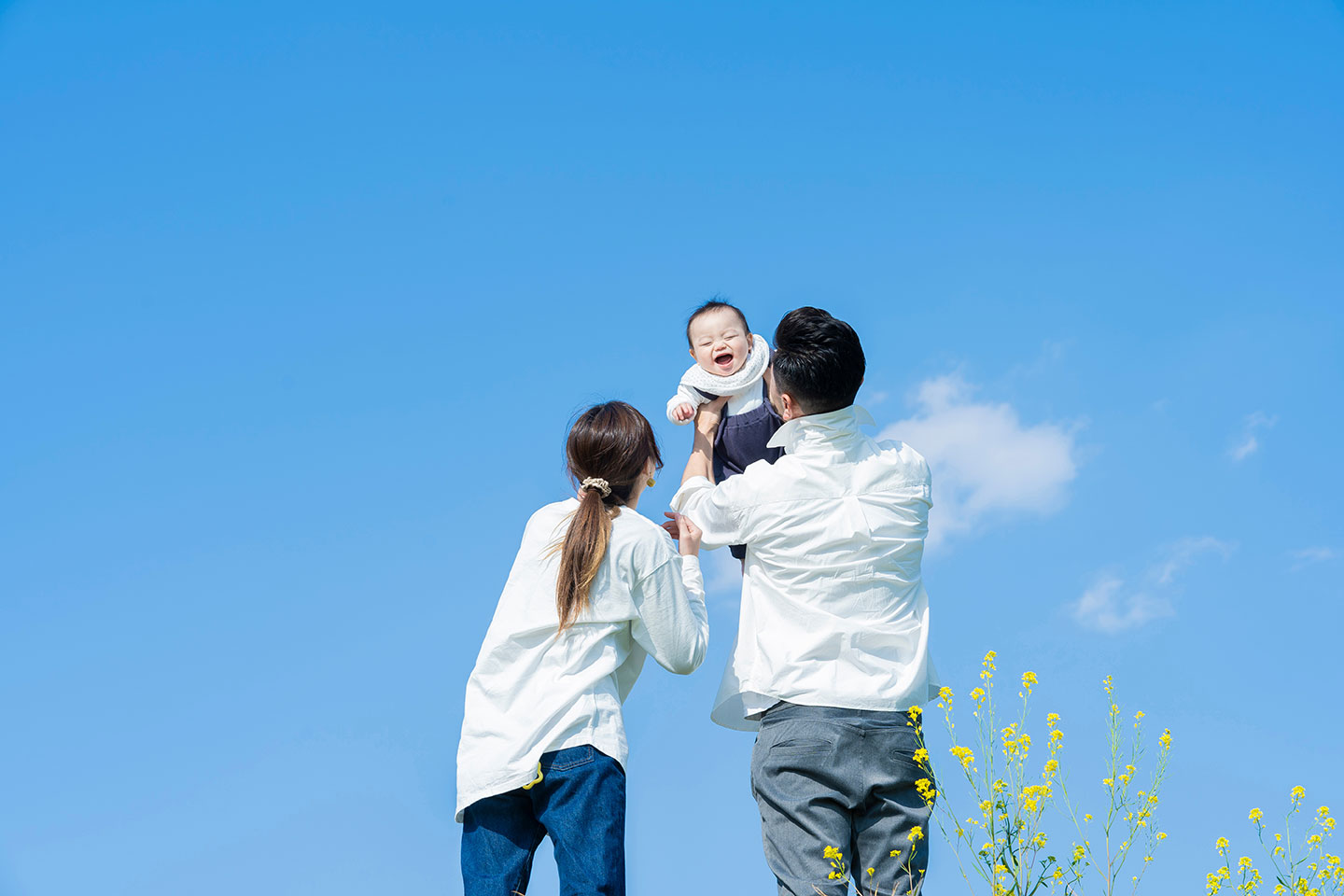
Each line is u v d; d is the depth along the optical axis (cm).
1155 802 297
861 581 315
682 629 303
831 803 297
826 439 328
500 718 288
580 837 273
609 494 316
